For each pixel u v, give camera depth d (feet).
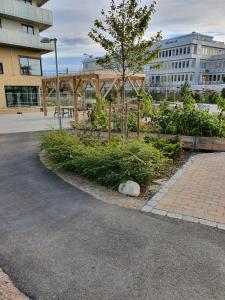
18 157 25.49
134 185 15.89
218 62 172.65
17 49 82.12
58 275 9.14
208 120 26.73
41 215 13.52
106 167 17.60
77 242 11.04
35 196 15.93
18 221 12.95
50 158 23.66
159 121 29.12
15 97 83.56
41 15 82.74
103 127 31.27
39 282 8.83
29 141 34.45
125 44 23.34
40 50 87.61
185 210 13.64
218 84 152.87
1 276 9.11
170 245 10.68
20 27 82.17
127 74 27.12
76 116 48.96
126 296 8.17
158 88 171.42
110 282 8.76
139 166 16.92
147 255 10.08
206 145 25.49
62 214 13.56
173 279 8.82
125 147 18.37
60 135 24.72
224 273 9.07
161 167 19.33
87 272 9.25
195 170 19.79
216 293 8.23
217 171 19.51
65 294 8.31
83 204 14.65
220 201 14.60
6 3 73.46
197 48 172.45
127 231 11.78
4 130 44.70
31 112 79.61
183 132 27.35
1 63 79.10
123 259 9.89
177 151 22.27
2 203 15.05
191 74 173.37
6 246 10.88
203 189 16.25
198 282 8.68
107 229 11.99
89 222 12.66
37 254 10.31
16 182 18.40
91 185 17.51
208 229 11.84
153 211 13.62
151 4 22.80
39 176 19.60
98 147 20.93
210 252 10.20
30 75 86.53
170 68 185.47
